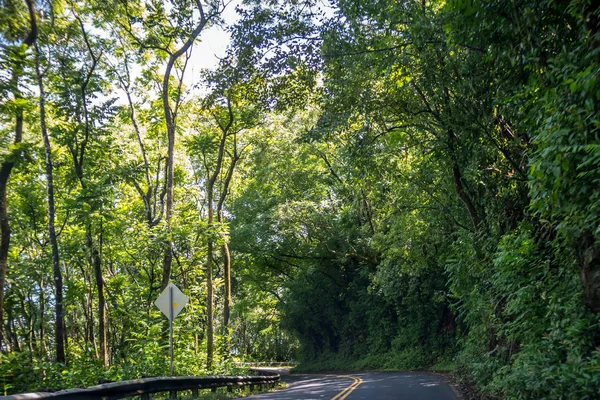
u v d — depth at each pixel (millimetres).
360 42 15789
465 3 8977
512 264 10430
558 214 7586
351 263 42469
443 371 31703
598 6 6434
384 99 16672
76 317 36156
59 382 16297
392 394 16531
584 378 6887
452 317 37562
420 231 25844
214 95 21203
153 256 26453
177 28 25547
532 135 9008
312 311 49250
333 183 35938
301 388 21500
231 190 44812
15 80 13945
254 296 52625
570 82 6164
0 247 17047
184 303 14320
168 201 24078
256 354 73500
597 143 6105
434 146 16859
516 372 8953
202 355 21828
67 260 29734
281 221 39844
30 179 28984
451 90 14711
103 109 26047
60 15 20938
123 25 25031
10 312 31500
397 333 42875
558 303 8570
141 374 16734
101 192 23047
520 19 8203
